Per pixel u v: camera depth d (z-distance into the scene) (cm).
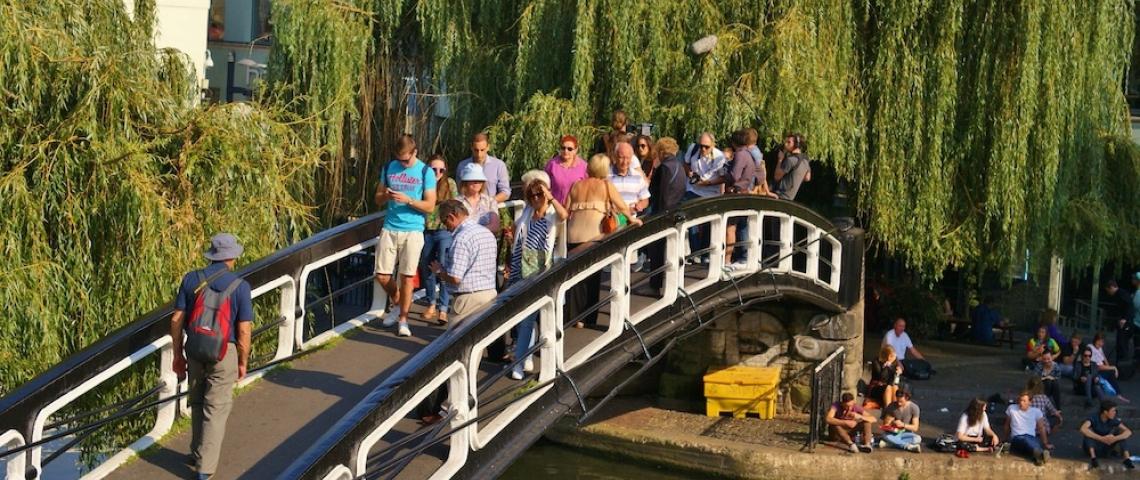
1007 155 1930
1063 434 1930
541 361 956
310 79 1864
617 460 1892
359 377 943
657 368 2102
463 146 1933
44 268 1027
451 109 1936
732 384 1947
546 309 948
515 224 1127
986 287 2641
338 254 1035
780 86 1778
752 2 1875
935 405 2016
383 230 1055
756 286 1495
